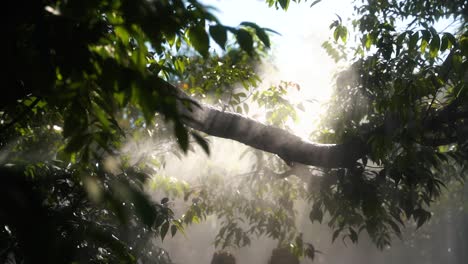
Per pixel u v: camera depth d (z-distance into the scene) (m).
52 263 1.07
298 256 5.40
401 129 3.55
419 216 4.61
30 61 1.21
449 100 4.04
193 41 1.36
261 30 1.37
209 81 4.20
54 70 1.26
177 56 3.11
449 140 3.87
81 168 1.44
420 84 3.53
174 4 1.29
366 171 4.73
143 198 1.19
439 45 3.31
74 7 1.20
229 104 4.23
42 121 2.68
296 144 3.29
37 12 1.24
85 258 2.09
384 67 5.34
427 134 3.91
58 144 2.78
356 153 3.47
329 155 3.38
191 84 4.37
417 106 3.75
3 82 1.22
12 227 1.06
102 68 1.24
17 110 1.89
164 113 1.18
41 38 1.24
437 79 3.73
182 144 1.17
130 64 1.26
